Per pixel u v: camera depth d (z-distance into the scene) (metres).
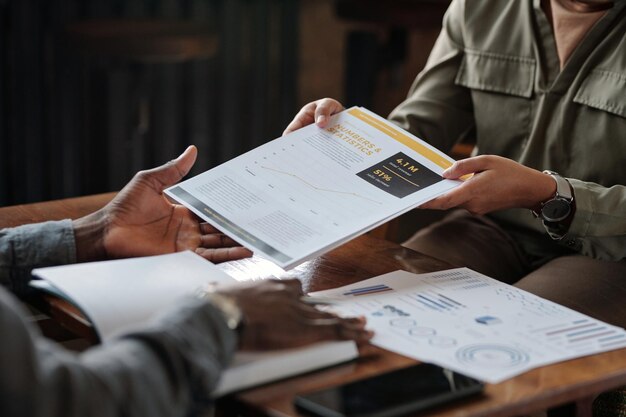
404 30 4.03
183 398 1.00
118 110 3.65
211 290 1.14
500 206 1.59
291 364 1.10
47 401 0.90
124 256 1.45
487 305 1.33
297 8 4.09
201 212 1.49
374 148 1.62
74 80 3.69
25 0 3.52
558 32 1.89
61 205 1.74
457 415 1.04
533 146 1.92
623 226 1.67
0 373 0.88
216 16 3.93
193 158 1.56
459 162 1.55
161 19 3.67
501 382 1.11
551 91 1.89
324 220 1.46
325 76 4.38
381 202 1.48
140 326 1.03
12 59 3.57
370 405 1.03
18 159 3.68
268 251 1.39
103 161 3.69
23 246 1.40
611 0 1.81
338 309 1.29
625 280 1.70
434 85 2.10
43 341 0.96
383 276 1.44
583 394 1.12
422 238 1.95
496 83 1.98
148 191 1.51
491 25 2.01
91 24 3.49
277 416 1.02
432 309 1.31
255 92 4.11
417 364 1.14
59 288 1.22
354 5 3.85
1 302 0.90
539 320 1.28
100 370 0.95
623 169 1.82
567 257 1.82
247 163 1.61
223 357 1.04
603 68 1.83
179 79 3.95
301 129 1.70
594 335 1.24
